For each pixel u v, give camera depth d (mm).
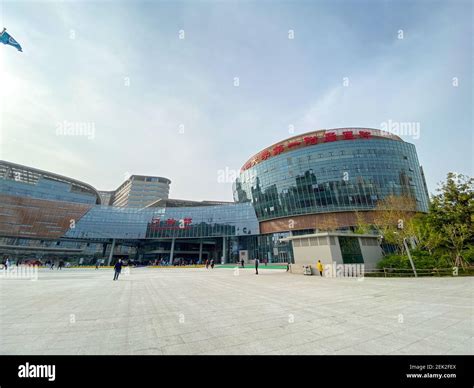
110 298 10305
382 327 5832
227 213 71188
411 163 57656
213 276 23828
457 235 21578
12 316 6996
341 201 53625
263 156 68812
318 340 4949
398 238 24297
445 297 9891
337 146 57406
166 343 4762
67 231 68562
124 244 82250
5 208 63875
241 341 4879
